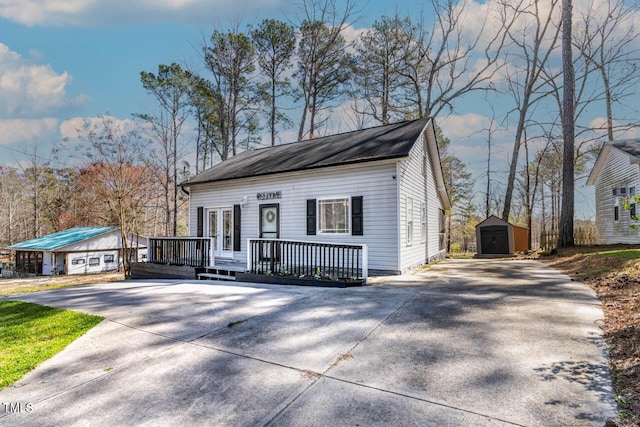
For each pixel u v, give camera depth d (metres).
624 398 2.46
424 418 2.32
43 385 3.13
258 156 13.89
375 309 5.09
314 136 23.02
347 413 2.43
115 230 22.86
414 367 3.11
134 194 20.92
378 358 3.35
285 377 3.04
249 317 4.94
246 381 3.00
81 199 26.22
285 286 7.48
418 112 21.22
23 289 12.97
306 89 22.28
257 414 2.48
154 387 2.98
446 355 3.34
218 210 12.65
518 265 10.98
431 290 6.46
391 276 8.77
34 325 5.13
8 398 2.91
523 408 2.40
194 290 7.24
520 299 5.42
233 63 22.62
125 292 7.60
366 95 21.41
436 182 14.74
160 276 11.39
